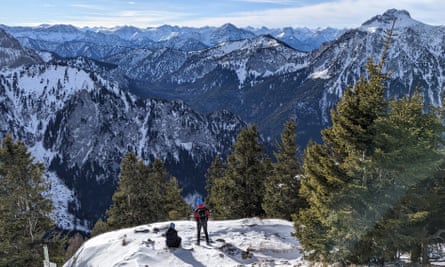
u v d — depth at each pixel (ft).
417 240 53.36
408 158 52.70
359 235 52.47
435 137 61.46
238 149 122.11
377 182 53.78
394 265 57.52
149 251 63.21
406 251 57.57
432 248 63.82
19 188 99.04
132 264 58.23
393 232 52.90
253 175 121.60
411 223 54.13
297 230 60.85
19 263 96.02
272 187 118.93
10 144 99.14
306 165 57.72
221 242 70.74
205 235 69.72
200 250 65.16
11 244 96.53
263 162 126.82
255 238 75.66
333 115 55.52
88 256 71.26
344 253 54.60
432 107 70.08
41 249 100.53
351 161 53.62
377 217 52.42
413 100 62.03
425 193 57.62
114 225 148.46
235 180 122.72
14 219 99.55
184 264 59.26
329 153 59.72
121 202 149.59
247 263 62.59
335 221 55.11
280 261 64.08
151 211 152.15
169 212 152.76
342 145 56.75
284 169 119.03
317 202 56.75
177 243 65.57
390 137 50.65
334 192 55.21
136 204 149.89
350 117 53.78
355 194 53.11
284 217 117.60
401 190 53.93
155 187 165.07
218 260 61.11
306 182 60.39
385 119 52.11
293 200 116.26
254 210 124.36
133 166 150.61
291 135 119.85
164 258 61.31
